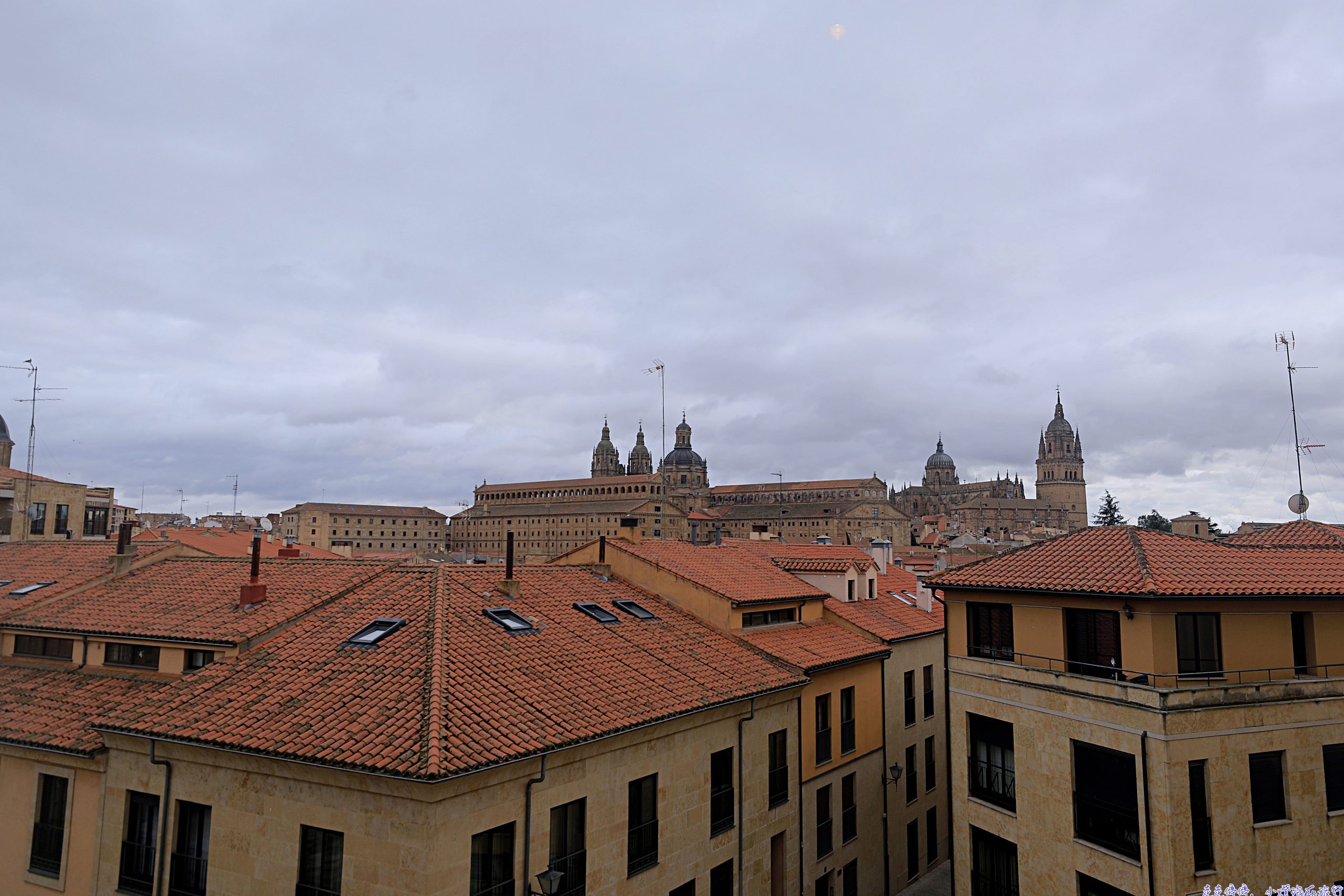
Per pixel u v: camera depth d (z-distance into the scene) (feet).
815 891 87.30
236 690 60.70
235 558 94.79
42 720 68.28
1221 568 67.51
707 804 70.28
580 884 57.67
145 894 58.49
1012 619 74.59
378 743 50.21
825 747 91.71
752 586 99.30
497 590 79.20
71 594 88.33
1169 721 58.49
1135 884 59.88
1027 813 69.62
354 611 72.28
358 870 49.85
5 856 65.92
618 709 61.87
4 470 188.14
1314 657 66.54
